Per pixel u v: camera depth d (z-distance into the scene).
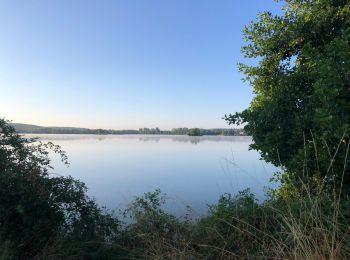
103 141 68.25
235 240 4.68
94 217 5.61
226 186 11.71
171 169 18.53
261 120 5.89
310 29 6.99
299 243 3.61
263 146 5.72
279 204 5.06
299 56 7.04
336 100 4.78
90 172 16.91
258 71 7.95
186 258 4.50
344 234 3.75
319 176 4.74
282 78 6.65
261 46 7.66
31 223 4.87
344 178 4.84
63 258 4.77
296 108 5.88
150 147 44.41
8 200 4.80
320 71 5.11
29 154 5.49
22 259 4.73
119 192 11.20
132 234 5.49
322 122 4.70
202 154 30.67
